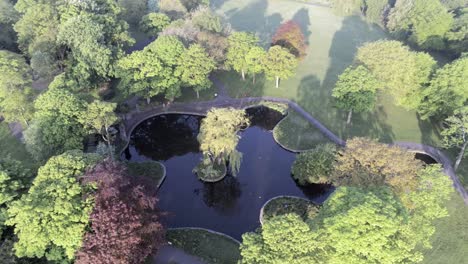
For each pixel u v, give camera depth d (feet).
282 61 280.31
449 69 233.14
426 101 248.73
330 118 262.67
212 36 293.02
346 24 424.87
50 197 139.54
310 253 125.59
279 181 217.97
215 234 181.06
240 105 276.62
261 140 250.16
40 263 142.92
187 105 273.75
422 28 346.95
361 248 122.11
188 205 203.10
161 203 203.72
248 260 126.41
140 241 142.20
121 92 277.64
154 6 382.63
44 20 280.10
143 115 261.44
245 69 294.46
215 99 281.74
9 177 151.84
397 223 123.95
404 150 166.81
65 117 194.39
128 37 299.99
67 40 261.65
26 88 222.89
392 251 121.29
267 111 275.80
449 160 226.17
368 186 151.53
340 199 138.31
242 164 229.66
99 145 200.34
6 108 215.72
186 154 241.14
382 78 250.78
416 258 125.90
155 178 215.31
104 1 322.75
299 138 245.65
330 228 127.34
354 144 170.30
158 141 253.85
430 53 357.82
